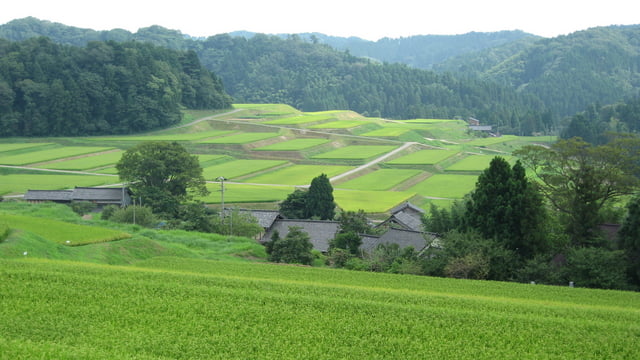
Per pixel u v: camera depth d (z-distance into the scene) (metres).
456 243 62.50
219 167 171.50
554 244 66.81
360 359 31.05
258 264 59.53
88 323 33.38
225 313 36.50
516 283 55.59
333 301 40.16
